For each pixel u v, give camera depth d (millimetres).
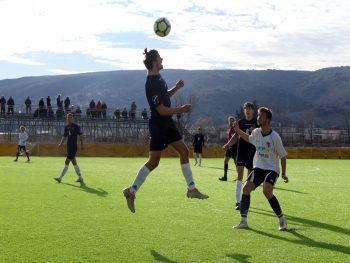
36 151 39562
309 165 32469
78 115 49938
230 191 14375
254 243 7223
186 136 50750
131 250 6703
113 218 9125
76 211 9891
